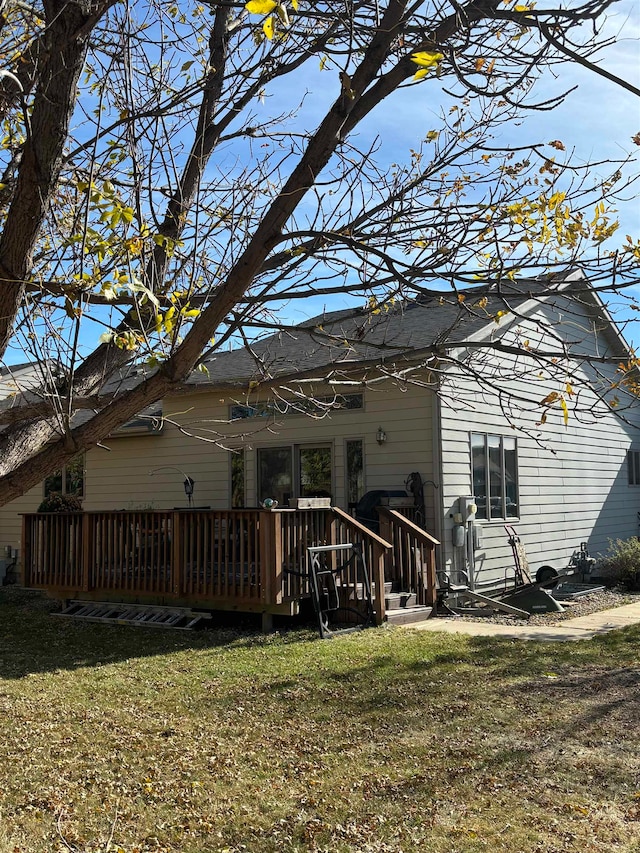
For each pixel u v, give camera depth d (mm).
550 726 6230
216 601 11211
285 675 8141
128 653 9695
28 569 13086
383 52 3730
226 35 5145
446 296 4215
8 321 3570
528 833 4375
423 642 9562
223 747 5926
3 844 4355
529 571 14797
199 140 4785
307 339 13516
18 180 3529
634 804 4746
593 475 17922
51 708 7121
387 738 6031
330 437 13711
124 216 3748
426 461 12656
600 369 17922
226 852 4258
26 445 3830
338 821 4602
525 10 3723
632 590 15023
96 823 4625
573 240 4047
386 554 11930
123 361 4422
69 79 3520
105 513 12305
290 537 10680
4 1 3820
